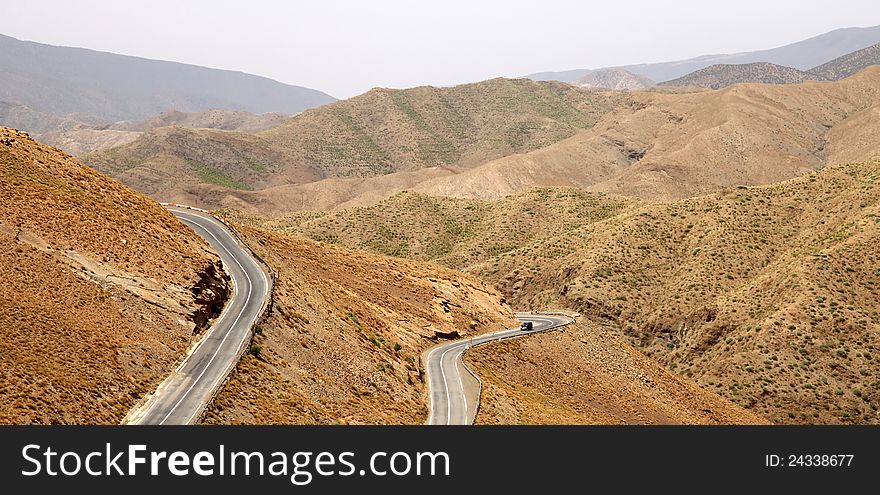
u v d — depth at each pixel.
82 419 34.22
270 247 71.38
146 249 50.12
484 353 69.50
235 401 39.56
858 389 94.88
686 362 113.69
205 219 70.06
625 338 125.38
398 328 68.69
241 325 47.88
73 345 38.12
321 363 49.78
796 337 101.56
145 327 43.25
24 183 49.91
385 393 51.56
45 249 44.44
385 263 85.69
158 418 36.12
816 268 110.81
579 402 69.94
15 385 33.44
